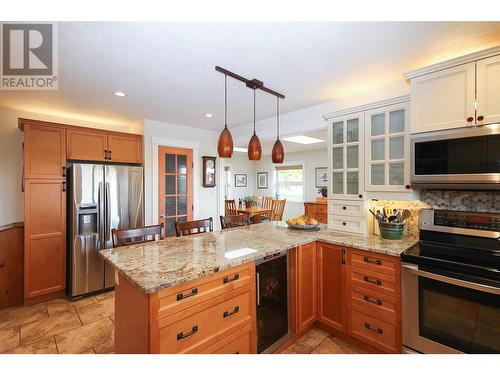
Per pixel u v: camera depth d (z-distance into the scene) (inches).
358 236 88.1
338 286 81.4
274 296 73.0
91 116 137.3
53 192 113.1
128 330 52.9
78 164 114.8
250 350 62.1
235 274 59.2
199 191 169.8
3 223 117.3
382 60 76.8
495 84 61.0
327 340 81.4
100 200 120.0
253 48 68.9
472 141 64.1
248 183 335.6
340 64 79.2
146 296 45.3
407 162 77.7
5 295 106.1
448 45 68.4
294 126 131.3
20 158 122.0
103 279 120.6
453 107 67.1
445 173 68.4
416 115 73.5
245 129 159.9
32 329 89.7
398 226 81.2
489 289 52.9
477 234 65.7
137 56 72.4
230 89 99.2
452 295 59.2
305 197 287.9
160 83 92.6
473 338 56.2
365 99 103.3
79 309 104.6
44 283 110.8
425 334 63.3
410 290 65.6
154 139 146.3
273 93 99.3
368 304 74.3
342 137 95.0
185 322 49.3
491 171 61.5
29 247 107.5
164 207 150.6
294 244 76.5
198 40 64.4
